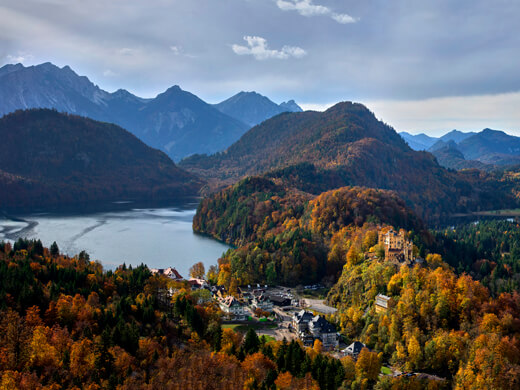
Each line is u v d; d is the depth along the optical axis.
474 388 179.12
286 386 167.00
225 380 168.88
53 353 175.00
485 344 192.38
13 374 159.38
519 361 187.12
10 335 175.50
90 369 170.62
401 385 186.50
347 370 190.88
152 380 170.50
